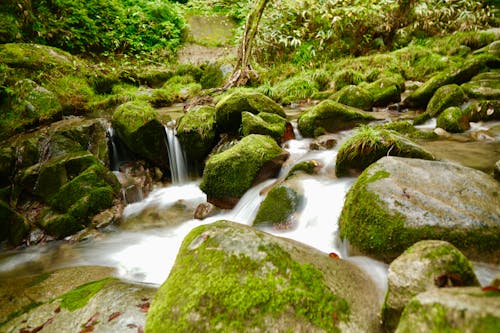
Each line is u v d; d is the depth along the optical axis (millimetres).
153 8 11086
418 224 2307
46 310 2436
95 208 4504
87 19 9117
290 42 8883
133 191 5102
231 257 1866
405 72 8062
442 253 1685
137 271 3432
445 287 1573
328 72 8492
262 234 2059
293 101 7695
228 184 4277
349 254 2705
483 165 3586
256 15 8039
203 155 5742
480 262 2201
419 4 8820
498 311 1127
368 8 8703
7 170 4809
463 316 1191
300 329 1610
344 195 3475
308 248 2287
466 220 2260
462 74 5898
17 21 7629
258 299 1661
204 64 10344
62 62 7551
